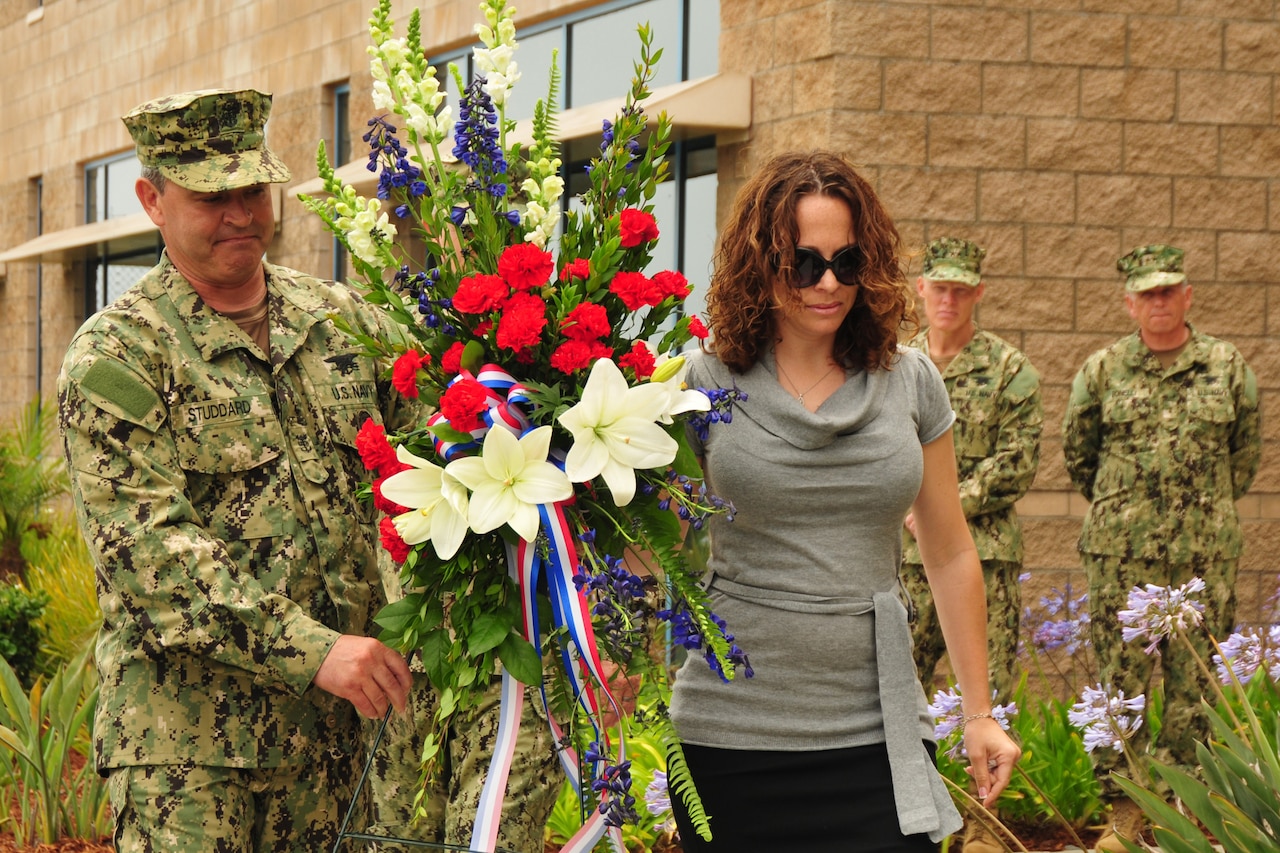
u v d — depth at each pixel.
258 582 3.12
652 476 2.64
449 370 2.66
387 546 2.62
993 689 6.14
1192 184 8.52
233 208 3.18
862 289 3.02
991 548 6.16
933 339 6.48
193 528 3.06
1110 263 8.45
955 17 8.22
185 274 3.25
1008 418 6.24
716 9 8.93
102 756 3.15
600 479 2.65
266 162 3.20
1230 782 4.13
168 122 3.13
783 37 8.38
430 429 2.63
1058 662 8.05
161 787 3.12
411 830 3.88
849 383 3.07
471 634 2.60
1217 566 6.30
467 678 2.60
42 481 10.83
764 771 2.99
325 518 3.27
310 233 12.37
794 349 3.07
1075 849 5.45
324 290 3.44
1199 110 8.51
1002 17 8.27
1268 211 8.59
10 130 18.81
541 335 2.67
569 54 9.99
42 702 6.03
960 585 3.28
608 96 9.70
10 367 18.88
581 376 2.66
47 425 11.28
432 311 2.69
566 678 2.65
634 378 2.67
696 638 2.57
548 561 2.57
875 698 3.00
